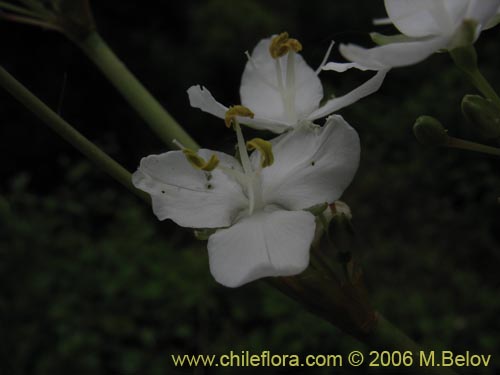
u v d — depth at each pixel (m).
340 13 0.65
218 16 0.63
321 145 0.10
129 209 0.44
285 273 0.09
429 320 0.36
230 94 0.64
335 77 0.47
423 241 0.44
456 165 0.48
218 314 0.39
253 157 0.10
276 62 0.11
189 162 0.10
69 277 0.39
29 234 0.39
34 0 0.14
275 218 0.09
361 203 0.47
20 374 0.36
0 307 0.37
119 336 0.37
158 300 0.38
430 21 0.09
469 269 0.42
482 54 0.56
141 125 0.61
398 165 0.50
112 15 0.67
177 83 0.64
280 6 0.66
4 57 0.61
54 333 0.37
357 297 0.10
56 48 0.61
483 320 0.36
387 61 0.08
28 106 0.10
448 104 0.51
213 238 0.09
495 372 0.35
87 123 0.61
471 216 0.45
